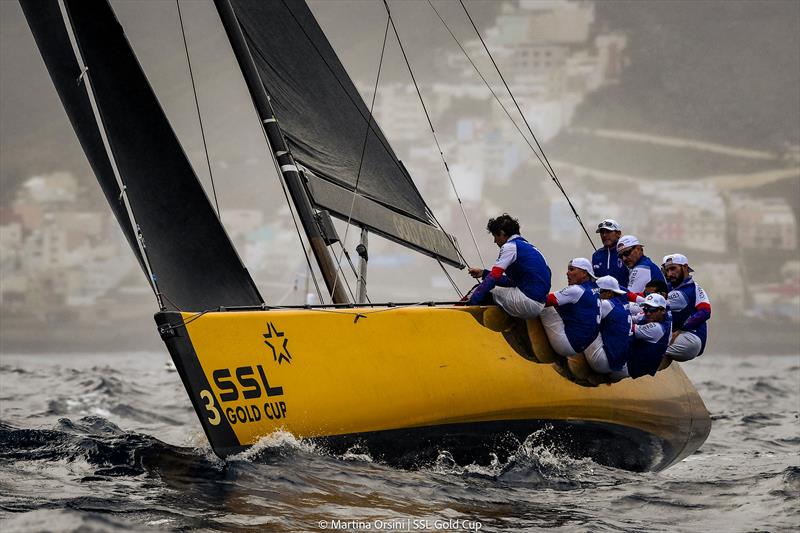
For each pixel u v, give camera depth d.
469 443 20.06
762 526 16.14
